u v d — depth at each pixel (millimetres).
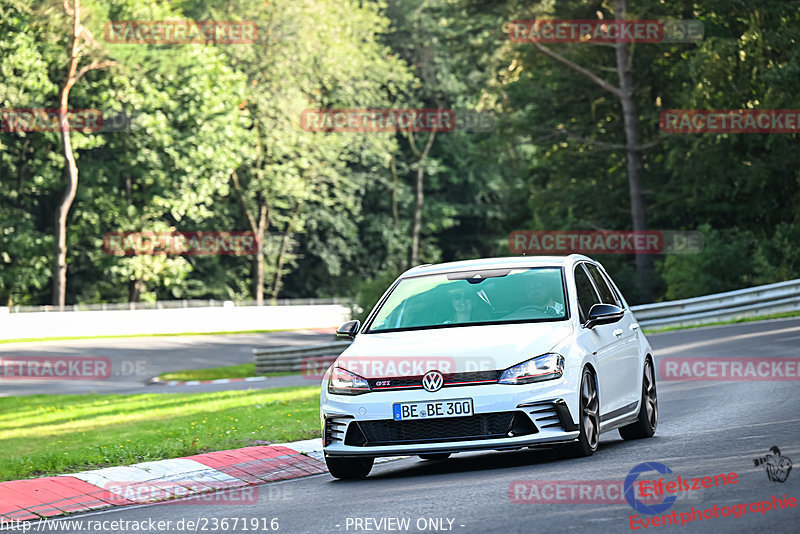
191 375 116812
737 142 137750
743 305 104875
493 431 30266
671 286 130000
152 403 75312
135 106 194125
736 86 134375
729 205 147875
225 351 150875
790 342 74812
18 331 167000
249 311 199500
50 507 29703
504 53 164625
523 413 30297
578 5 156000
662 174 160750
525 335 31625
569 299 33938
